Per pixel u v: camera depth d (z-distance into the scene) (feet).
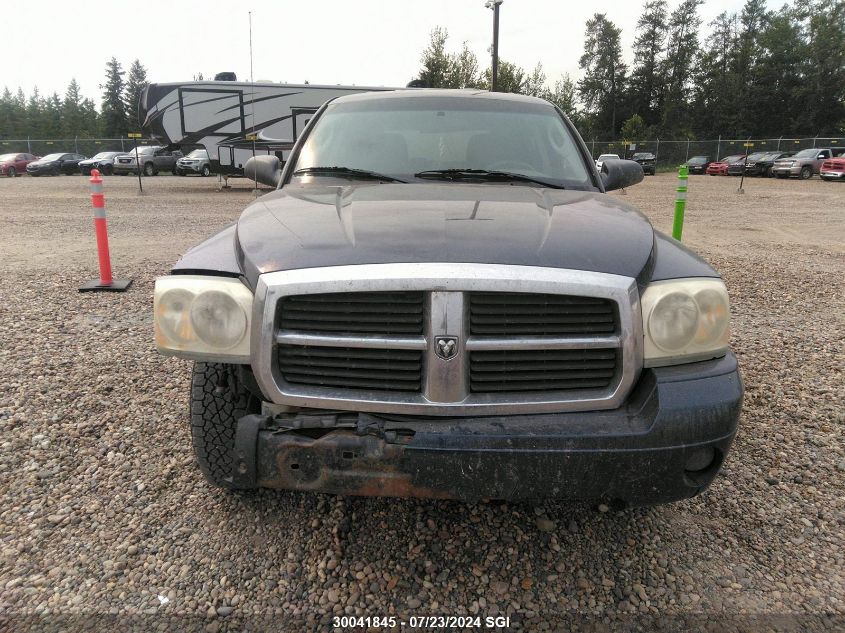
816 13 207.82
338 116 11.90
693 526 8.48
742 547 8.05
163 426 10.93
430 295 6.28
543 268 6.42
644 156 129.80
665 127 245.24
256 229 7.55
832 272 26.00
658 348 6.66
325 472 6.41
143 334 16.31
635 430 6.33
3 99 352.90
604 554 7.89
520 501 6.38
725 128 219.41
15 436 10.45
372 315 6.43
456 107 11.84
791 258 29.50
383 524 8.39
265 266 6.61
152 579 7.27
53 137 272.72
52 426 10.85
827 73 196.13
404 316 6.40
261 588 7.18
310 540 8.02
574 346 6.44
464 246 6.62
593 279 6.45
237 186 78.54
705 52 249.96
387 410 6.48
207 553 7.73
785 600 7.11
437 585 7.31
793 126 203.72
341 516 8.50
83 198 59.62
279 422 6.56
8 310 18.47
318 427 6.48
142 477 9.35
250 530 8.19
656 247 7.52
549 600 7.10
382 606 6.97
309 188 9.84
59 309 18.72
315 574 7.43
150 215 44.96
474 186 9.68
